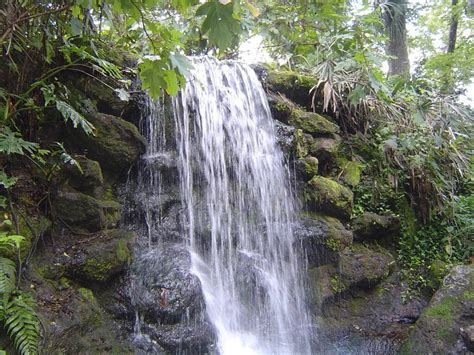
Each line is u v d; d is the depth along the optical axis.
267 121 4.66
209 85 4.43
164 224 3.59
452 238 4.71
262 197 4.23
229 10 1.73
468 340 3.02
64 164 3.12
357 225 4.43
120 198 3.53
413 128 5.18
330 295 3.95
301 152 4.50
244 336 3.42
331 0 4.62
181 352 2.88
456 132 5.30
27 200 2.88
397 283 4.28
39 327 2.34
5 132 2.62
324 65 5.18
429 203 4.95
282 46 5.89
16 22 2.66
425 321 3.36
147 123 3.88
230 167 4.21
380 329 3.86
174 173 3.81
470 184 5.46
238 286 3.65
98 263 2.88
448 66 7.40
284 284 3.89
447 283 3.57
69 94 3.28
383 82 5.20
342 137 5.20
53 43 3.25
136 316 2.91
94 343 2.62
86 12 3.34
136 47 4.41
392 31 7.13
